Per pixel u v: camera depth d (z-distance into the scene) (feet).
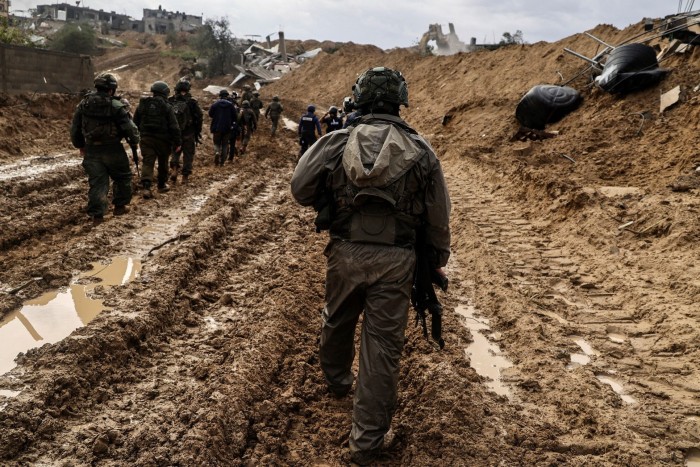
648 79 46.52
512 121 55.93
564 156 41.01
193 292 18.16
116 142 25.84
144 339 14.67
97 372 12.76
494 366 15.11
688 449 11.47
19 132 46.42
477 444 11.20
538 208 31.48
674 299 18.80
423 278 10.94
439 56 116.88
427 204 10.39
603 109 48.34
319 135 46.50
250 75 197.06
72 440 10.46
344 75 153.69
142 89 176.45
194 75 209.15
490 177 40.75
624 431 11.99
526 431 11.83
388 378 10.32
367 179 9.78
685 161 33.22
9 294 16.84
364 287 10.42
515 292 19.93
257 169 44.42
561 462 10.91
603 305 19.31
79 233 23.43
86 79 65.00
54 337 14.74
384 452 11.04
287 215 29.99
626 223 26.03
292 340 15.21
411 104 98.84
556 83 64.49
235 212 28.50
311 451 10.94
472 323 17.81
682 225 23.88
